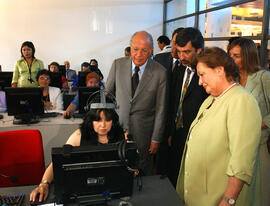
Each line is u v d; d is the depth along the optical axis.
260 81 1.72
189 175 1.32
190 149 1.32
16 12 7.36
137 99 2.02
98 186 1.08
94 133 1.41
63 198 1.07
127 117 2.06
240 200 1.22
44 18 7.61
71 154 1.02
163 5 8.48
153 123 2.11
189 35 1.70
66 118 3.05
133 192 1.29
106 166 1.06
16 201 1.21
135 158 1.07
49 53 7.84
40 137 1.92
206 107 1.35
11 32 7.43
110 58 8.39
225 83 1.17
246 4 4.63
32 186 1.38
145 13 8.41
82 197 1.07
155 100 2.06
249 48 1.68
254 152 1.06
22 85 4.15
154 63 2.05
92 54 8.22
